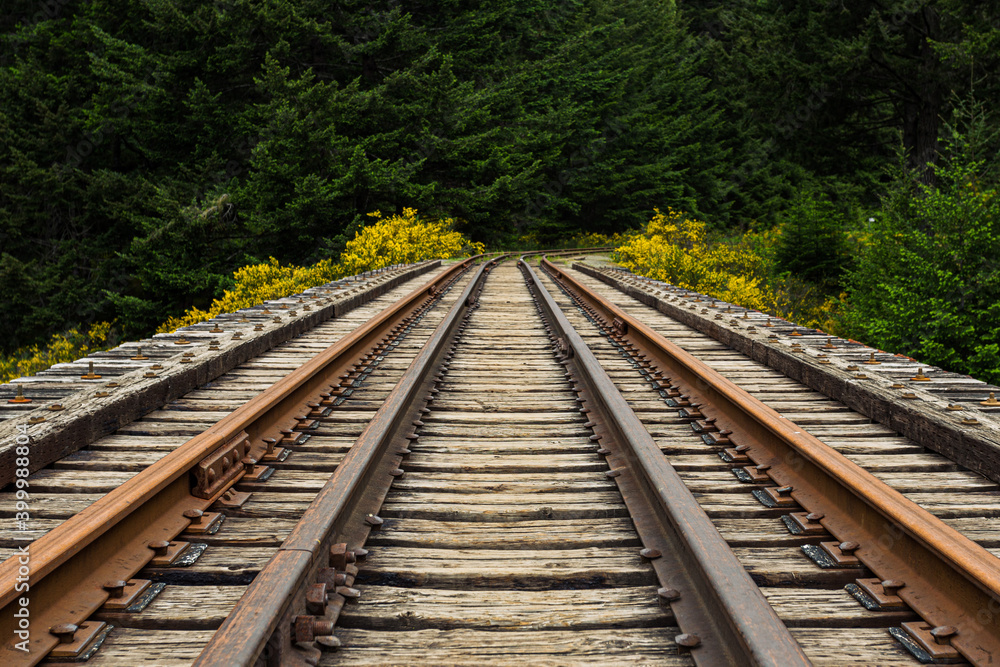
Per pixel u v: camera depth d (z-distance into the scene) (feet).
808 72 95.61
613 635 7.94
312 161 93.04
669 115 185.98
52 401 12.89
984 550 7.70
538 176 140.87
